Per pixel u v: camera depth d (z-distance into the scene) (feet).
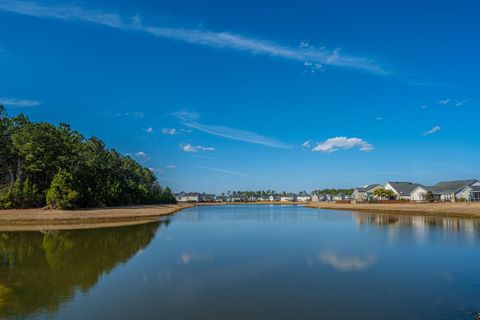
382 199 436.35
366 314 43.73
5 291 54.90
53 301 49.62
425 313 43.96
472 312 44.24
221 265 72.64
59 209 229.25
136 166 470.80
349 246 95.50
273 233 131.34
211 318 42.63
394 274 63.52
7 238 118.62
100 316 43.68
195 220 206.59
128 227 158.20
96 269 69.82
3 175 256.93
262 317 42.96
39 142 249.34
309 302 48.34
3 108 257.96
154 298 50.60
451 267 68.64
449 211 203.00
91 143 336.29
